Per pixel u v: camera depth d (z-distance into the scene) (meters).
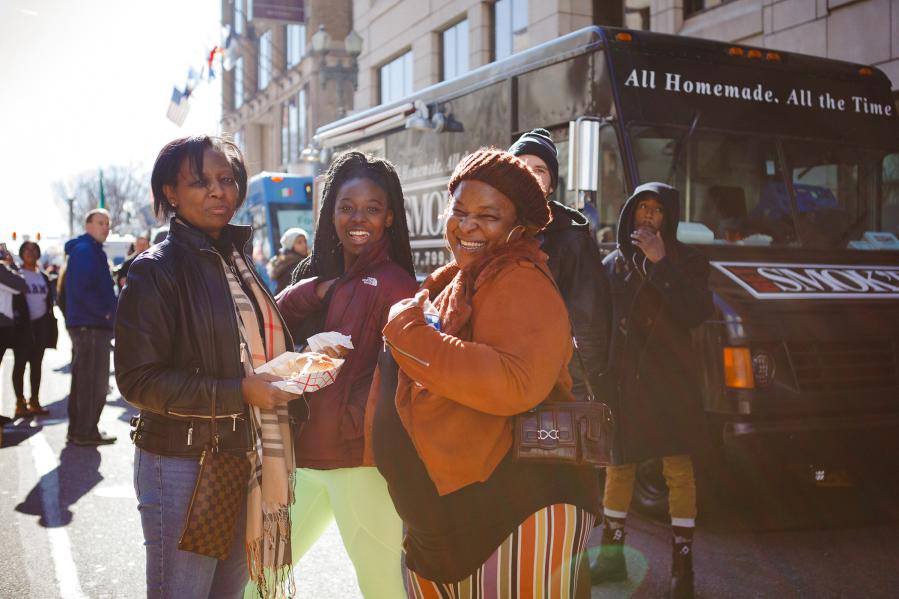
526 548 2.12
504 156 2.14
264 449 2.60
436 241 7.99
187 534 2.41
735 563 4.57
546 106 6.53
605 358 3.58
